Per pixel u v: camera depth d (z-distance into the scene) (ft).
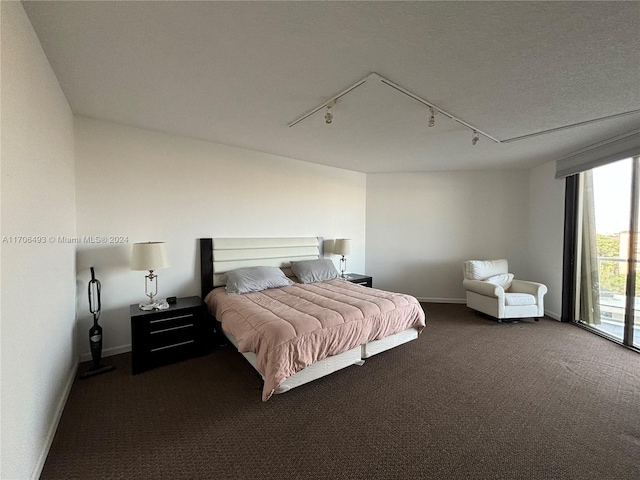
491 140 10.45
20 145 4.18
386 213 16.72
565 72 6.02
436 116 8.36
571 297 12.65
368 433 5.63
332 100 7.30
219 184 11.20
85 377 7.59
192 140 10.50
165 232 9.98
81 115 8.38
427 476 4.63
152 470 4.71
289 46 5.25
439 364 8.63
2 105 3.59
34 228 4.72
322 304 8.48
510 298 12.36
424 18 4.49
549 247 13.73
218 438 5.46
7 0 3.80
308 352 6.67
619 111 7.93
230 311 8.30
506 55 5.45
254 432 5.63
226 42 5.15
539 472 4.71
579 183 12.26
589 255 11.80
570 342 10.36
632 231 9.87
